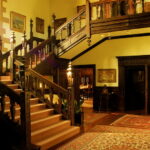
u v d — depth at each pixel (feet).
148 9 26.02
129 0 25.67
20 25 33.24
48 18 39.47
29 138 15.38
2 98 16.25
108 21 25.44
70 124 21.36
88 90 46.93
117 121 25.50
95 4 26.45
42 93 22.27
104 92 32.63
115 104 32.55
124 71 32.01
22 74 16.90
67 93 21.62
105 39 33.04
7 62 26.20
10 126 15.80
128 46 31.48
